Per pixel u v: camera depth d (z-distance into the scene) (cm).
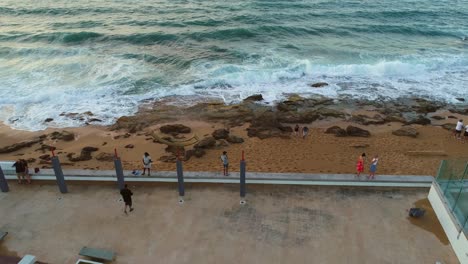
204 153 2048
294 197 1338
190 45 3859
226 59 3459
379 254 1091
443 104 2742
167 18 4834
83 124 2433
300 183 1396
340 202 1310
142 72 3197
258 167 1898
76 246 1123
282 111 2562
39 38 3984
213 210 1273
